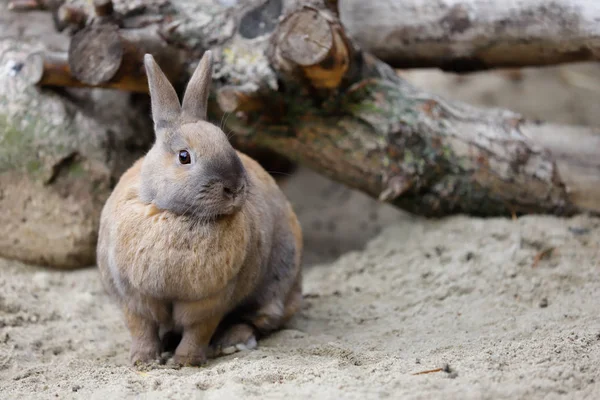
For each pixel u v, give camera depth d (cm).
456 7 1049
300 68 905
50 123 1004
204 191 656
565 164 1068
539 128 1127
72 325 866
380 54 1107
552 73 1684
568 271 923
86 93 1063
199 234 670
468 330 798
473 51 1062
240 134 1019
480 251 993
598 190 1054
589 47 994
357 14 1095
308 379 622
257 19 955
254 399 575
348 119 995
